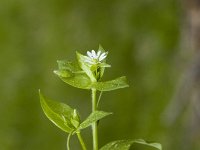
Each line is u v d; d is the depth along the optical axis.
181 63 0.65
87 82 0.27
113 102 0.73
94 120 0.26
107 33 0.76
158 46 0.71
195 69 0.58
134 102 0.71
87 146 0.72
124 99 0.72
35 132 0.77
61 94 0.76
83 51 0.77
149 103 0.70
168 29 0.71
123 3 0.77
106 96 0.73
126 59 0.73
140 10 0.74
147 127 0.69
